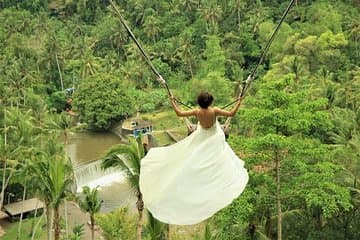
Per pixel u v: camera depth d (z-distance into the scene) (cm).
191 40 10025
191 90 8212
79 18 11838
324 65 8381
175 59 9869
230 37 9919
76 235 4669
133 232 4459
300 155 3012
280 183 3123
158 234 2997
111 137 8106
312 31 9281
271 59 9219
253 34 9994
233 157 612
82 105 8362
